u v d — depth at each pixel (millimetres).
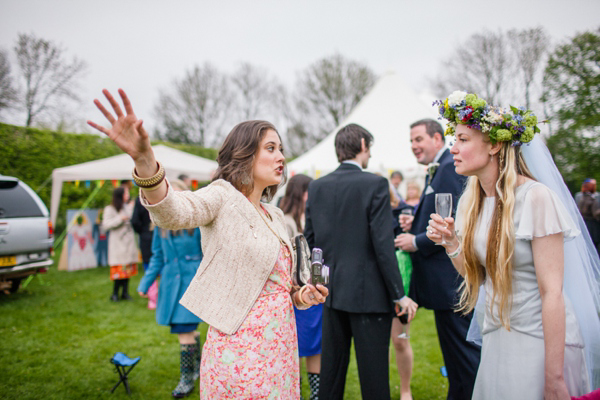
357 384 3320
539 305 1528
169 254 3055
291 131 26109
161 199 1296
